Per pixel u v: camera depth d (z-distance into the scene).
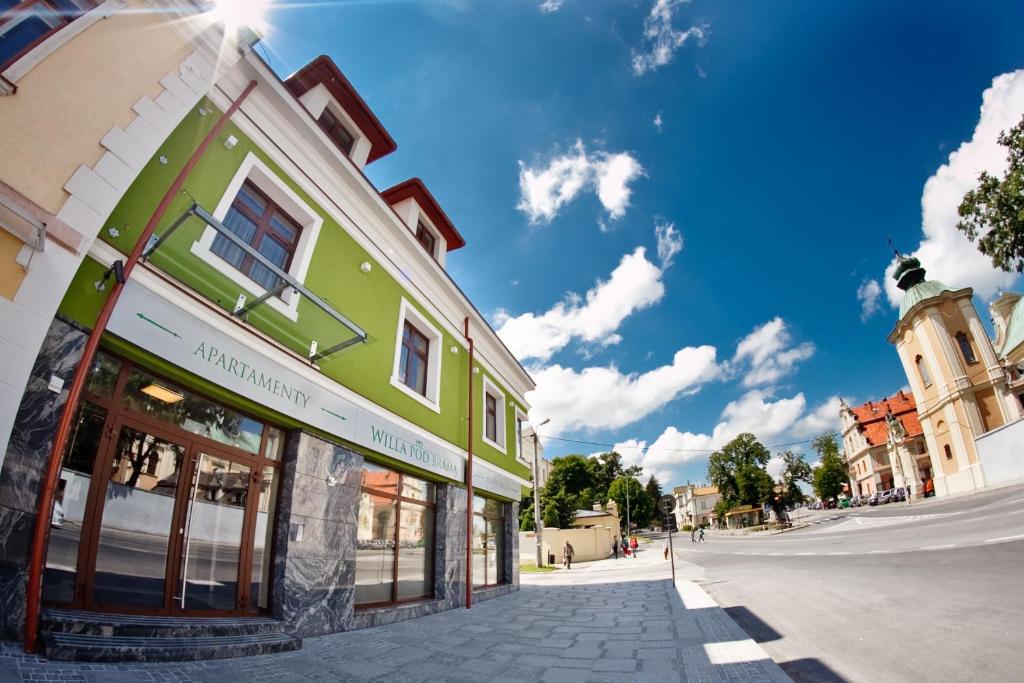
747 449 63.44
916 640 5.81
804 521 53.34
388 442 9.17
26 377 3.85
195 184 6.10
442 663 5.84
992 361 37.47
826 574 12.33
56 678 3.36
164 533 5.38
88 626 4.18
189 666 4.32
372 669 5.37
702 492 103.81
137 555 5.08
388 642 6.81
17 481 3.95
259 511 6.59
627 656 6.16
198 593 5.62
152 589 5.16
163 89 5.25
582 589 14.86
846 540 21.78
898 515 32.97
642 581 16.23
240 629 5.55
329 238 8.34
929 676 4.63
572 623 8.74
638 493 72.50
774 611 8.70
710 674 5.18
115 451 5.04
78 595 4.51
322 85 9.89
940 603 7.43
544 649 6.68
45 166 4.18
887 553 14.53
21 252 3.97
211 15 5.84
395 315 10.10
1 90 4.00
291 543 6.64
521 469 16.92
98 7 4.83
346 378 8.32
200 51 5.72
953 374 38.94
